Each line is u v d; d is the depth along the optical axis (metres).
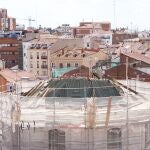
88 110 36.44
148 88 46.31
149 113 38.56
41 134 37.16
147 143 38.75
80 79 41.41
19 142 37.66
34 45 145.88
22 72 87.62
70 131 36.53
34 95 41.00
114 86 40.84
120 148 37.09
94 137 36.41
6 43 158.00
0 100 41.81
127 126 37.06
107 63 97.94
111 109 37.25
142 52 121.12
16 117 37.72
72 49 139.75
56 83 41.50
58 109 37.81
